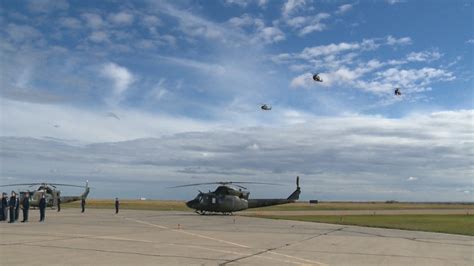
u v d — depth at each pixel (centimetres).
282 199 5391
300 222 3747
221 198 4875
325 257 1622
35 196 6044
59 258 1483
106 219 3803
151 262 1432
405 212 6925
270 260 1525
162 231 2625
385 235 2592
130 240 2078
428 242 2220
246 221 3797
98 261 1435
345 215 5419
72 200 6975
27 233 2347
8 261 1406
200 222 3550
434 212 6981
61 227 2794
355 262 1517
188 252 1686
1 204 3378
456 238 2472
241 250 1773
